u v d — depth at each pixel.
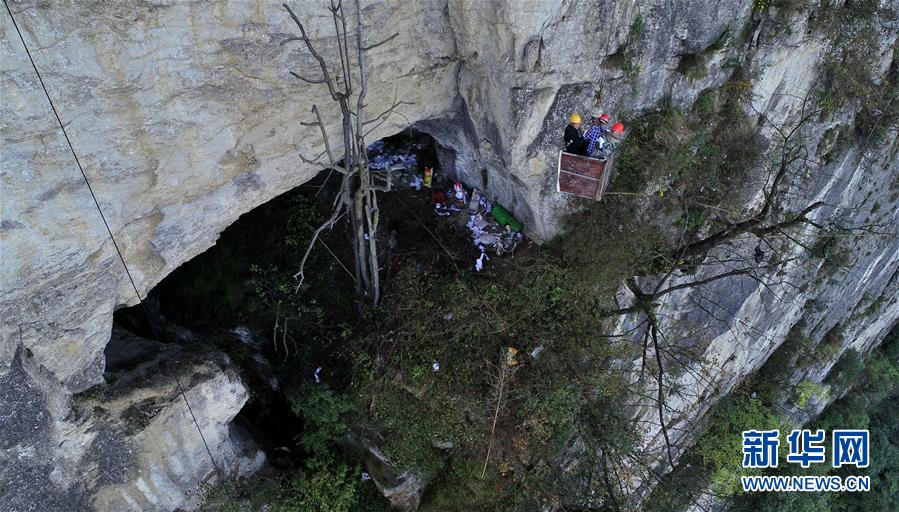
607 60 7.99
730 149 10.12
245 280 9.72
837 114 11.38
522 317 9.44
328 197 10.36
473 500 9.88
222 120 6.37
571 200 9.30
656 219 9.91
